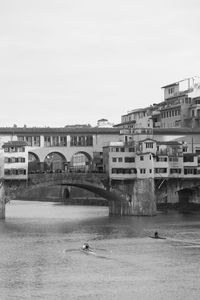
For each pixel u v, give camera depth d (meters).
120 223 138.88
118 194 159.12
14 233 120.75
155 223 138.12
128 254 94.88
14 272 81.38
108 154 158.12
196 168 165.62
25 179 150.75
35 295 69.88
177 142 166.62
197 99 189.88
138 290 71.94
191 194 171.25
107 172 158.25
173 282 75.69
